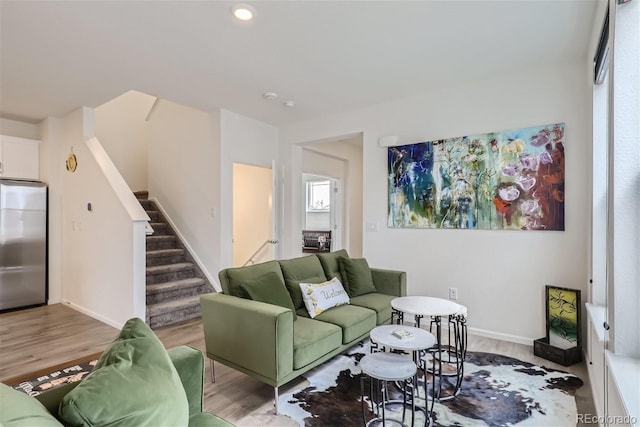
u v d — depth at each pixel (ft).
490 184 10.99
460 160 11.53
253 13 7.39
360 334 9.20
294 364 7.22
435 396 7.43
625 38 5.37
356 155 22.95
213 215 14.51
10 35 8.23
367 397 7.48
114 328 12.00
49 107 13.71
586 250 9.52
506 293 10.76
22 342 10.73
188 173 15.75
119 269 12.09
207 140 14.73
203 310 8.27
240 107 13.92
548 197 10.05
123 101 19.54
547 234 10.12
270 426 6.49
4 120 15.08
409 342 6.41
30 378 8.42
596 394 6.98
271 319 6.87
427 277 12.23
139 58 9.51
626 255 5.42
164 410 3.42
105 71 10.35
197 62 9.79
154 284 13.89
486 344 10.41
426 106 12.30
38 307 14.58
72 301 14.70
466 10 7.35
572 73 9.75
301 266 10.46
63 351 10.04
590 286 8.70
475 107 11.30
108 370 3.47
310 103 13.38
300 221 16.89
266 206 18.44
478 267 11.25
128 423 3.13
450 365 8.96
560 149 9.87
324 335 7.98
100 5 7.07
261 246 18.31
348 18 7.61
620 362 5.25
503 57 9.55
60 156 15.20
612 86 5.48
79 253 14.23
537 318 10.25
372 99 12.93
